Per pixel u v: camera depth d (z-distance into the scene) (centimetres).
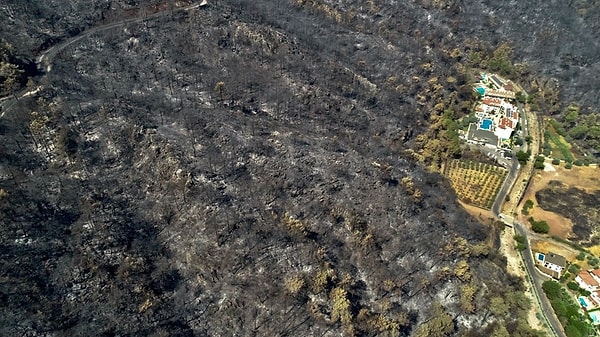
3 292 11056
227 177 14788
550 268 15538
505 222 17150
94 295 11638
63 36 18675
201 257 12950
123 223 13350
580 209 17812
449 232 15850
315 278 12788
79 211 13250
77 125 15225
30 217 12681
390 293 13675
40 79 16525
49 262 11931
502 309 13700
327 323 12188
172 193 14100
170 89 17412
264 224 13862
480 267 15088
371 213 15400
